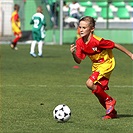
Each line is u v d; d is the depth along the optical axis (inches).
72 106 804.0
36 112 744.3
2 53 1937.7
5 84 1079.6
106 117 691.4
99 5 2578.7
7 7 2751.0
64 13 2507.4
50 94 938.7
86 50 669.3
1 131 607.5
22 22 2486.5
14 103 829.2
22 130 613.0
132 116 719.1
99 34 2450.8
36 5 2488.9
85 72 1346.0
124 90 1018.7
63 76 1246.3
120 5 2581.2
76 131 605.9
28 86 1050.7
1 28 2765.7
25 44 2447.1
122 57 1868.8
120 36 2452.0
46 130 611.2
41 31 1788.9
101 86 673.6
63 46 2336.4
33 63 1571.1
